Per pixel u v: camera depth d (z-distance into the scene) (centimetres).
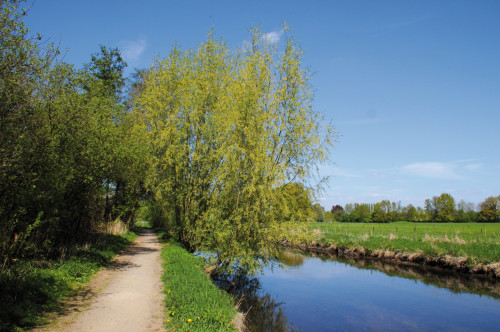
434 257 2141
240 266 1328
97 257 1252
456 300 1343
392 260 2403
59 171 938
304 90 1344
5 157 710
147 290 905
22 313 586
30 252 945
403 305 1266
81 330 581
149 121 1875
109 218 2181
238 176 1334
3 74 678
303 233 1266
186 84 1709
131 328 610
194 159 1598
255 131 1331
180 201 1666
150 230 4316
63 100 985
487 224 6341
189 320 650
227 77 1633
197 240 1516
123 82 2977
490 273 1792
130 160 1538
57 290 774
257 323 1023
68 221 1214
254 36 1426
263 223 1290
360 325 1040
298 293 1431
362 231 4169
